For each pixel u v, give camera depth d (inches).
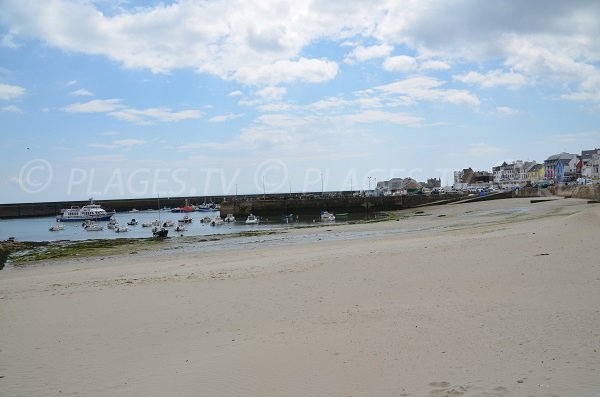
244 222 2805.1
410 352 331.6
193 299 560.7
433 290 513.7
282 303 508.4
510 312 408.2
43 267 1130.0
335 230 1811.0
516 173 5816.9
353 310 455.8
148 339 414.9
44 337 438.0
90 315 513.0
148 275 790.5
